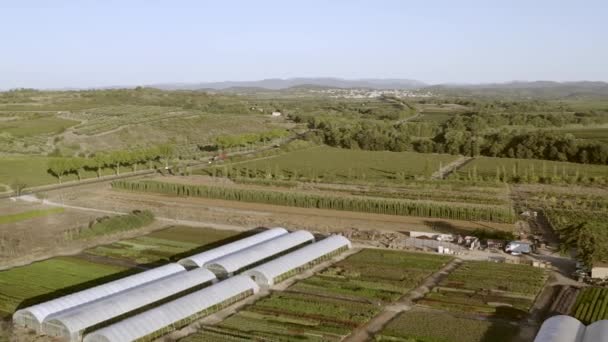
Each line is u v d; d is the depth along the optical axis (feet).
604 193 441.68
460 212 373.81
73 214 387.34
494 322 209.56
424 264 279.69
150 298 218.79
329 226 358.02
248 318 212.23
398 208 389.39
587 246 277.03
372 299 233.55
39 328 199.62
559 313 217.56
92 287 247.91
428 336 196.13
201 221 375.86
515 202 416.46
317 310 219.61
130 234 342.44
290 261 265.34
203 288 237.86
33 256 294.87
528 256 296.10
